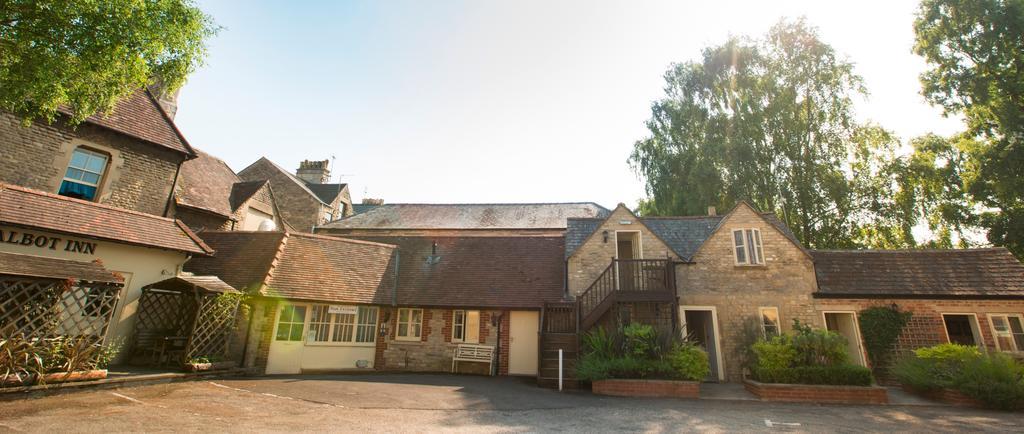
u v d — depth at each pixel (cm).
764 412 995
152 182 1526
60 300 955
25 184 1236
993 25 2088
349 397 1030
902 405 1111
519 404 1028
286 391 1066
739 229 1698
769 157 2667
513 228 3017
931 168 2494
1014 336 1493
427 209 3394
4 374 804
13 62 793
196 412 792
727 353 1555
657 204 2911
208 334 1262
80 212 1214
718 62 2958
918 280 1606
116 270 1244
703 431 802
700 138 2869
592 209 3228
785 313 1582
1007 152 2044
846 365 1217
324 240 1825
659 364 1237
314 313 1586
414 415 876
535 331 1702
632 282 1566
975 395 1084
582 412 952
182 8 899
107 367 1128
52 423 659
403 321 1758
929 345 1502
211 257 1630
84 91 878
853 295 1576
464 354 1662
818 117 2673
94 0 768
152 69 935
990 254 1652
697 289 1636
